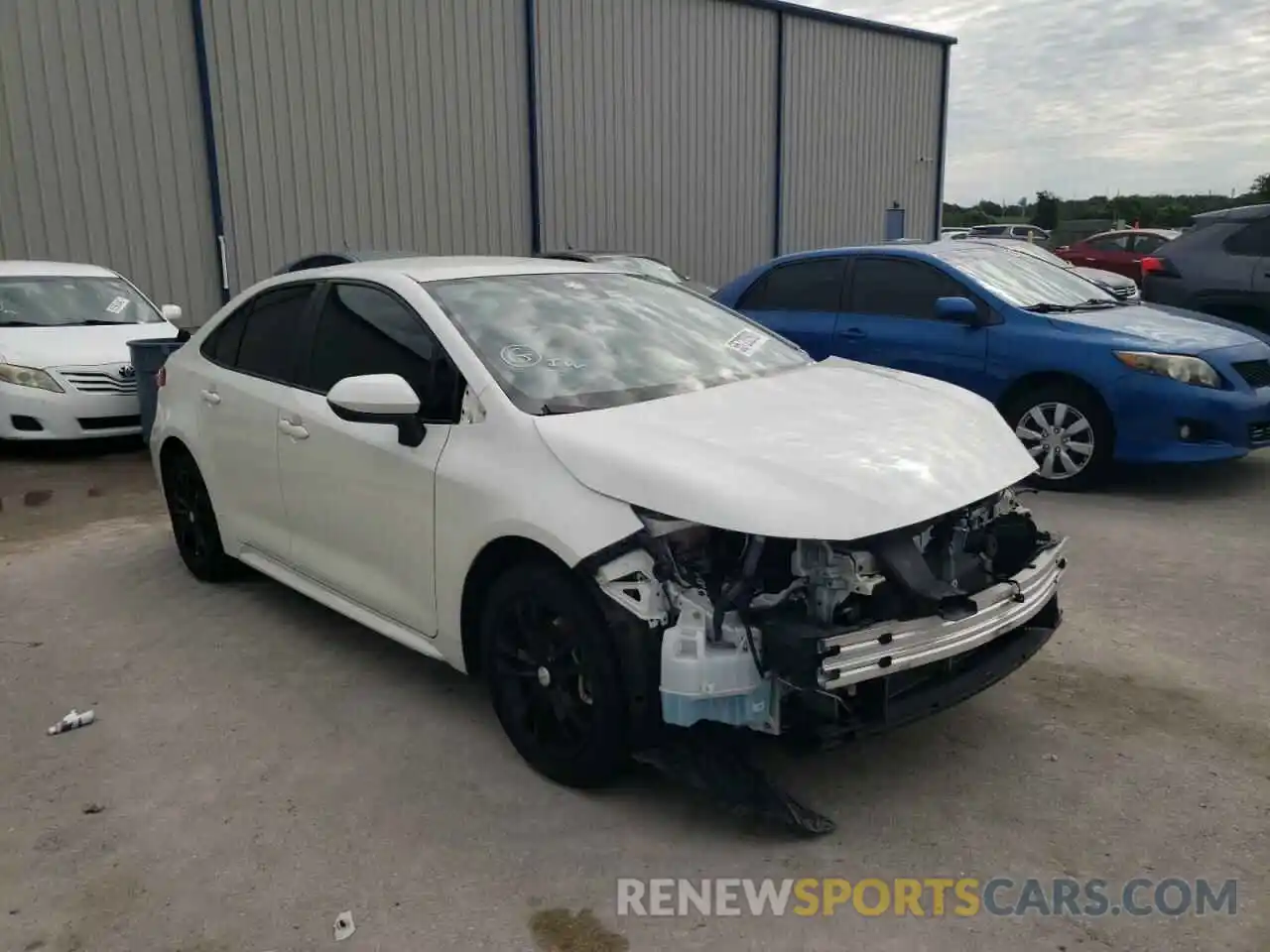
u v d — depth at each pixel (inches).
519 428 129.3
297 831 121.6
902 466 120.4
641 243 739.4
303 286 177.2
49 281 381.4
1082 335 264.8
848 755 137.1
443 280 157.2
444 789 129.9
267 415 172.1
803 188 846.5
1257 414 252.2
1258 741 139.5
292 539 172.7
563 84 673.0
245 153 556.1
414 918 105.9
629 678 114.5
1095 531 235.1
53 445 356.8
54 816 126.1
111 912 107.8
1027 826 120.6
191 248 546.9
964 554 126.6
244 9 544.7
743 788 116.8
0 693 161.0
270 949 101.7
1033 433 274.7
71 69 501.0
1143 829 119.7
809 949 100.9
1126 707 149.6
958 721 145.9
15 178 492.4
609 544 114.8
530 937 102.8
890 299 302.2
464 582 134.7
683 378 149.1
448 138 627.5
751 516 109.0
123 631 185.6
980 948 100.9
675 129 741.9
